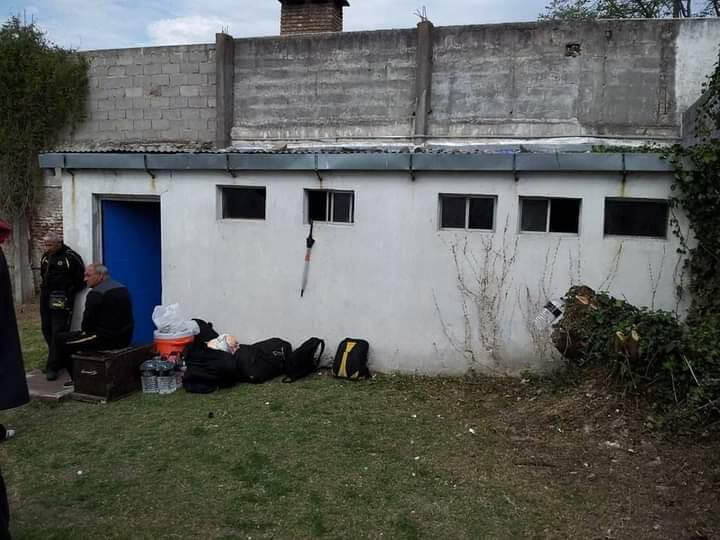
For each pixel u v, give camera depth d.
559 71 9.24
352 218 7.43
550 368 6.70
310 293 7.56
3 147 12.07
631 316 5.77
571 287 6.45
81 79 11.97
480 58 9.56
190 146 11.38
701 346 5.32
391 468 4.85
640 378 5.48
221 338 7.37
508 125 9.49
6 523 2.97
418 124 9.82
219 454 5.17
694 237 6.27
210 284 7.97
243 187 7.79
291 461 5.00
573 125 9.23
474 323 6.98
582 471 4.67
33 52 12.00
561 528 3.95
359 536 3.92
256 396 6.62
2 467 5.01
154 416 6.11
